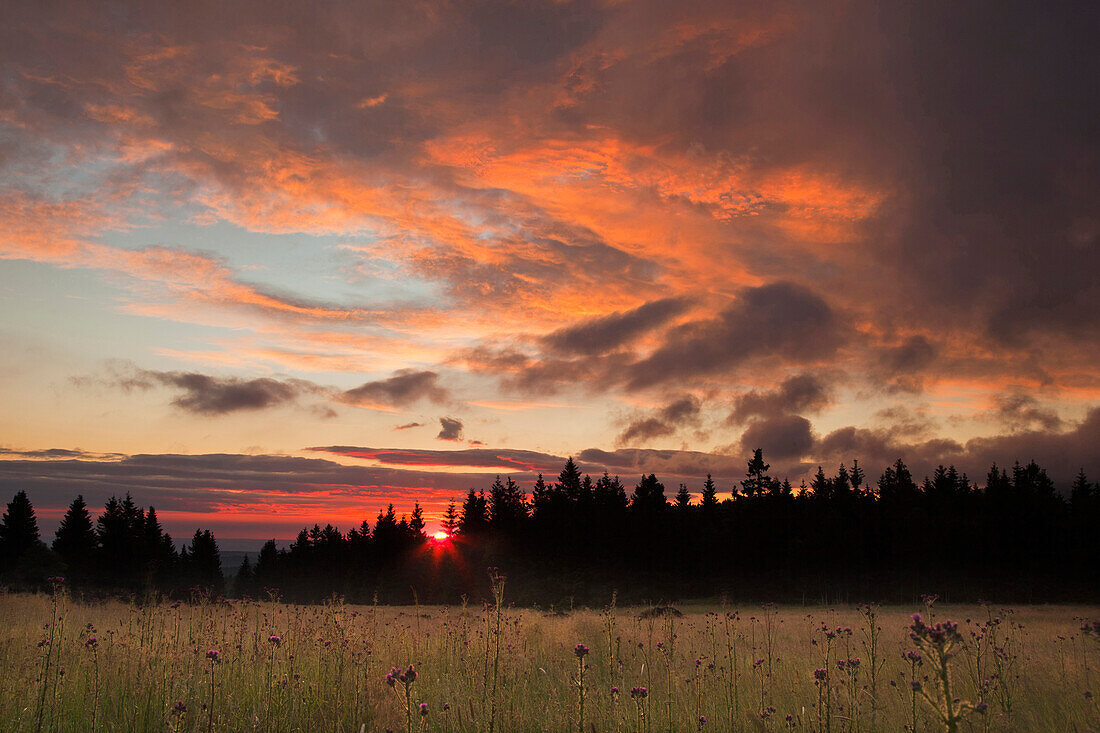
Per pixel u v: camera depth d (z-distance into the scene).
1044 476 71.12
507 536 78.94
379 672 7.60
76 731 5.48
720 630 13.70
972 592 58.62
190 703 6.04
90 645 6.78
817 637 12.63
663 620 13.79
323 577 89.75
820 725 5.42
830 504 71.69
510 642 10.12
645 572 69.06
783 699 6.80
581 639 11.61
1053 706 6.28
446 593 66.94
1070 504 71.62
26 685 6.23
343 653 7.79
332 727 5.76
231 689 6.62
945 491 80.69
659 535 70.50
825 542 66.69
